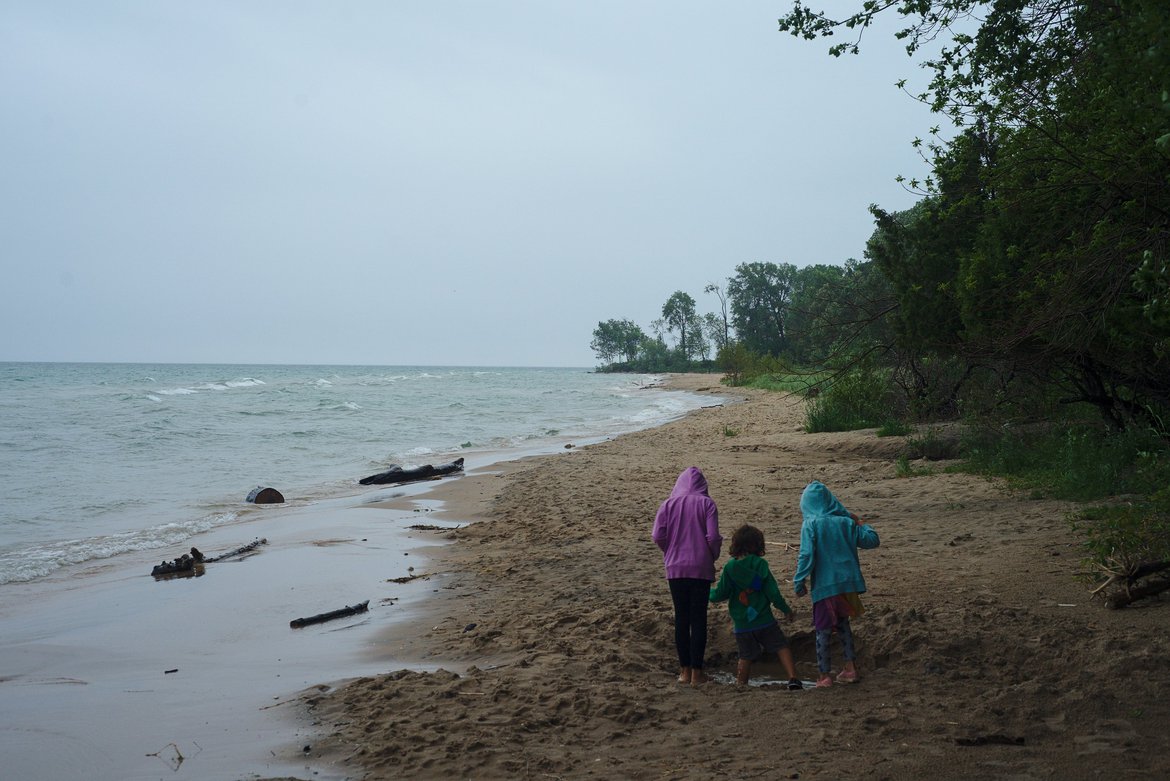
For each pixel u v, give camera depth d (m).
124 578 10.71
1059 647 5.82
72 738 5.35
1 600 9.69
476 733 4.96
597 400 66.19
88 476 21.39
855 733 4.75
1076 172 9.61
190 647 7.64
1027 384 17.31
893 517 11.77
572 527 12.76
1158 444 12.49
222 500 17.64
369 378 125.94
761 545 6.05
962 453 17.58
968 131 11.01
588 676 6.02
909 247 16.42
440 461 24.52
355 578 10.30
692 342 168.25
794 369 24.50
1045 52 8.91
